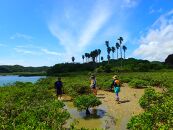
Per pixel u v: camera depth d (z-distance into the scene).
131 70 108.56
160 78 41.72
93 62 159.75
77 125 15.83
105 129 14.80
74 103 19.39
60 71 140.62
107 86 31.83
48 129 11.28
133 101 23.53
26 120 12.74
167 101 16.64
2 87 33.44
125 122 16.16
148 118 12.90
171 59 135.25
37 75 188.88
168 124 12.46
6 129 11.59
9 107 16.00
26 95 22.92
